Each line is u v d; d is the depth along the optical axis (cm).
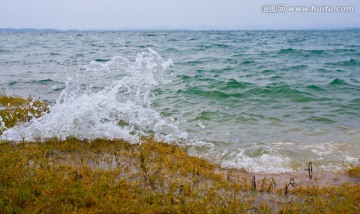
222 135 915
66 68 2136
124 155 710
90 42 5688
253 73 2022
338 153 784
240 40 6906
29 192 494
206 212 486
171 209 490
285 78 1823
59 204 478
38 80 1678
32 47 4275
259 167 717
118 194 519
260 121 1045
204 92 1433
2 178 525
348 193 565
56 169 600
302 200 550
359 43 5862
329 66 2394
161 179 594
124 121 987
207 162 728
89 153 711
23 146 721
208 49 3984
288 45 5181
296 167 716
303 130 956
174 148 778
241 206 506
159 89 1477
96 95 991
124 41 6031
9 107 1027
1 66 2200
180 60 2661
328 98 1355
